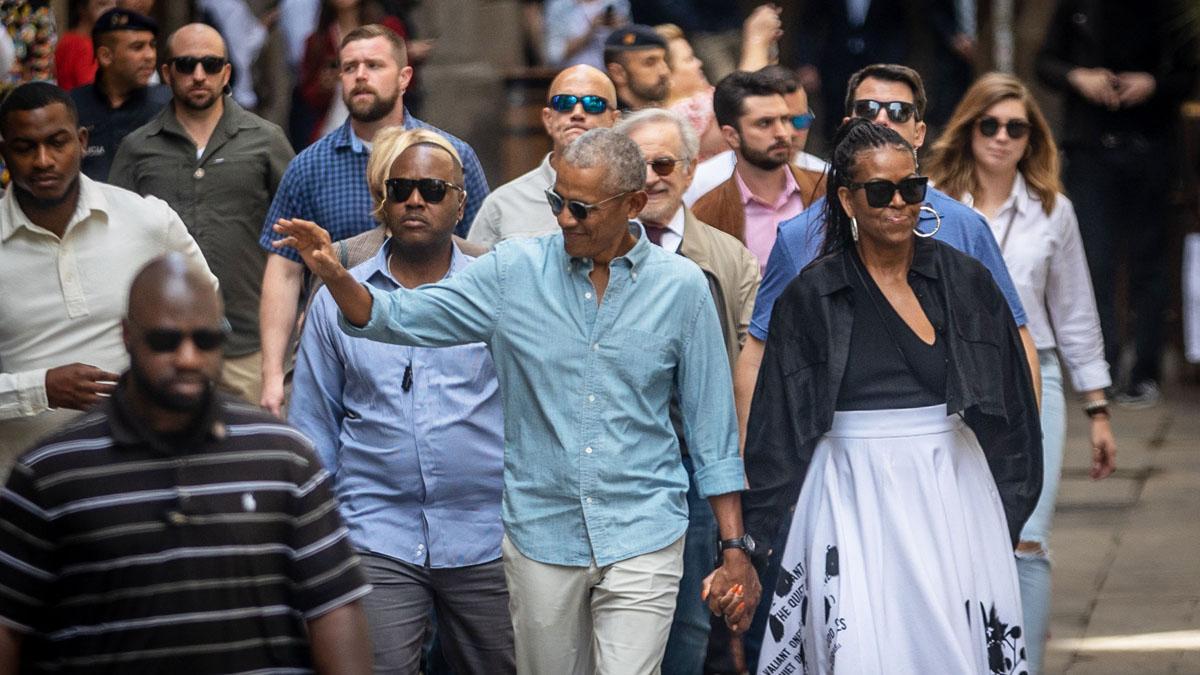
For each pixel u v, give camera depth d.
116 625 11.98
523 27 38.94
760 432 16.88
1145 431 32.62
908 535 16.36
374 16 32.03
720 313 20.14
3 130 17.92
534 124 38.53
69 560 11.98
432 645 20.59
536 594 16.72
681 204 20.19
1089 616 23.56
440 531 18.12
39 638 12.18
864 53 38.53
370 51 23.05
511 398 16.80
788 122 22.53
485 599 18.30
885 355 16.59
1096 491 29.12
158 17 38.41
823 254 17.06
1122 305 35.50
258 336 25.72
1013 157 21.42
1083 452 31.47
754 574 17.08
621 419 16.56
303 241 15.84
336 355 18.41
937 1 38.81
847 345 16.58
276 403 23.05
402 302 16.45
